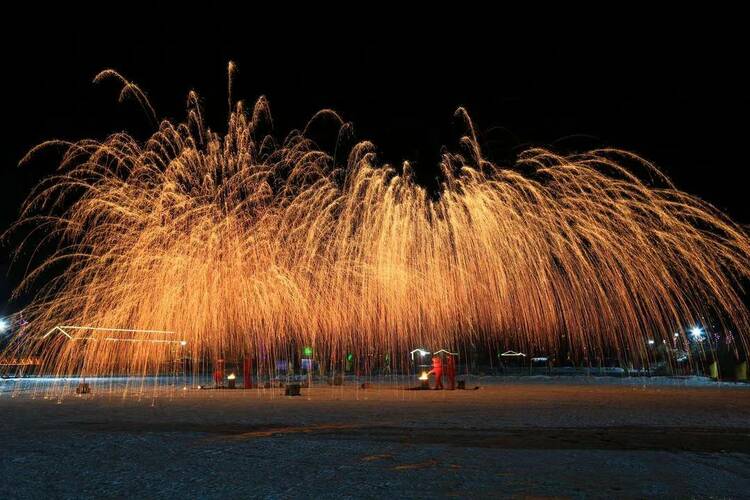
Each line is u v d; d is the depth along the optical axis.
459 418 21.52
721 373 55.44
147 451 14.58
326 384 48.31
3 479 11.57
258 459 13.48
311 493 10.35
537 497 10.01
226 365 63.62
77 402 29.89
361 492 10.39
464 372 71.62
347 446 15.19
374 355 69.19
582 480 11.23
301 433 17.69
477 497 10.02
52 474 11.99
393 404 27.70
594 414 22.80
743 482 11.05
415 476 11.62
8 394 36.56
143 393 37.12
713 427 18.91
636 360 71.06
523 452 14.24
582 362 82.75
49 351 64.56
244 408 25.97
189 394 36.03
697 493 10.26
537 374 68.81
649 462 12.97
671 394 34.38
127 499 10.04
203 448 14.98
